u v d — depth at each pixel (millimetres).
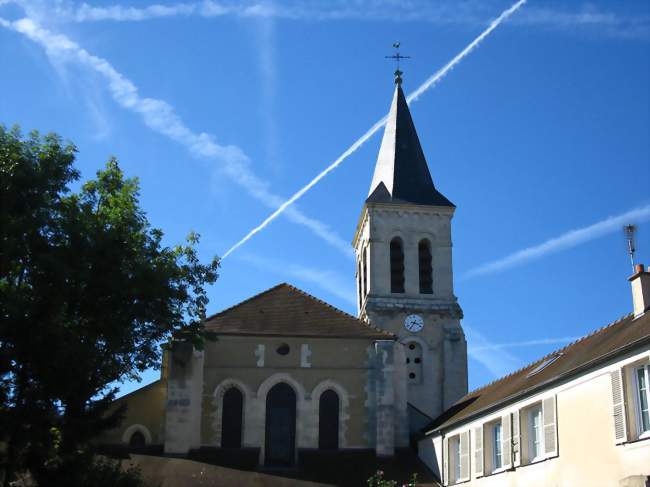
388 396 37781
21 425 23984
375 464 36062
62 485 24125
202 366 37594
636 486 20328
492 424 29594
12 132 27094
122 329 26938
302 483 33031
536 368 30859
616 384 21672
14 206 25719
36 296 25281
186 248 31453
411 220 52031
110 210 28453
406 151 55375
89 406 25750
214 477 32812
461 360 48156
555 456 24375
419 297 50062
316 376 38219
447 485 33125
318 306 40812
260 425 37219
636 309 25812
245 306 40250
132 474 27188
